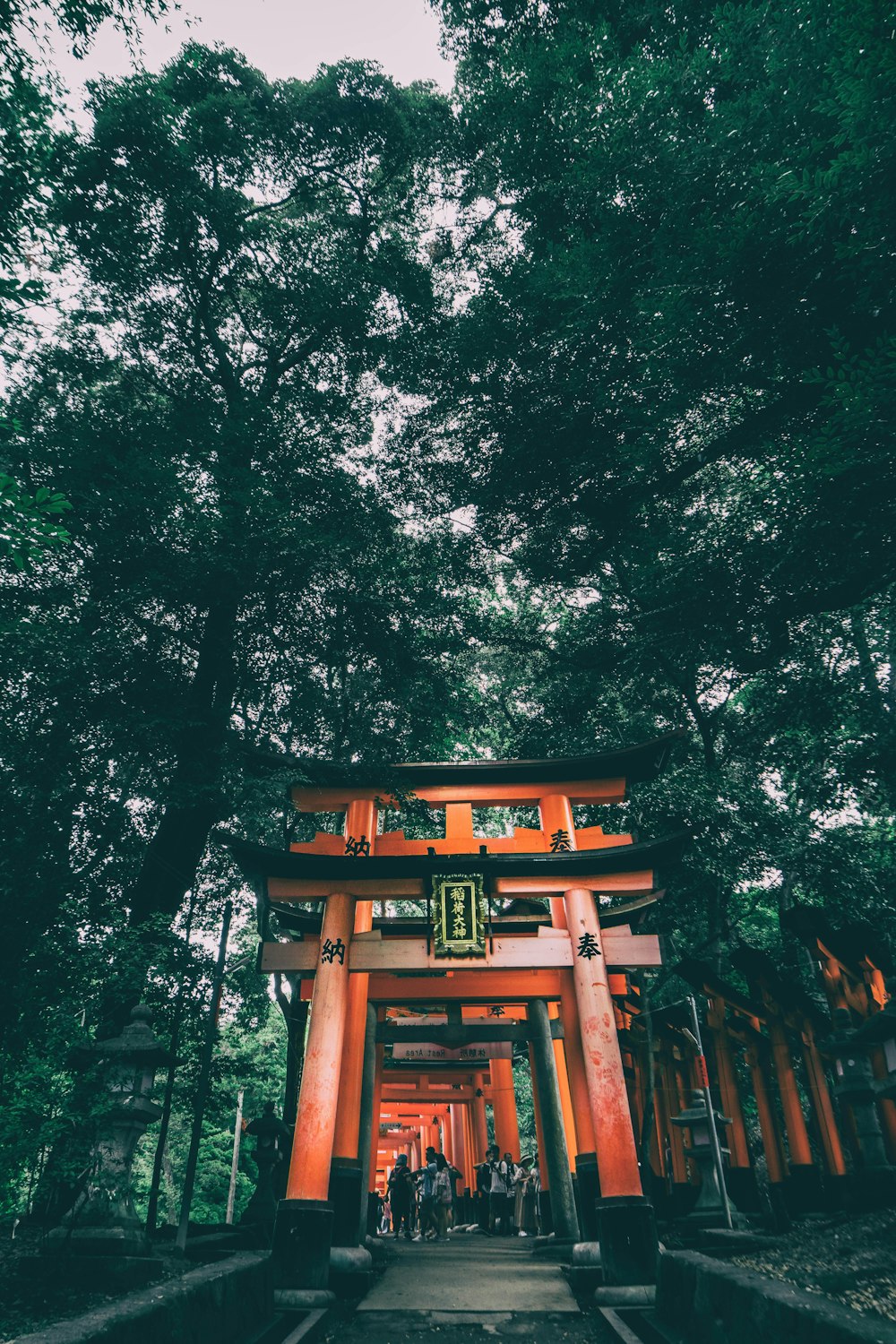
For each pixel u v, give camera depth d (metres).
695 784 16.20
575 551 14.45
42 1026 7.36
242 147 17.83
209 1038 10.89
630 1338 6.57
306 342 19.02
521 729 19.50
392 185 20.39
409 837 18.55
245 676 15.09
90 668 11.08
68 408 14.33
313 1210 8.52
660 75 9.49
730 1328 4.98
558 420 12.45
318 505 15.79
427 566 16.70
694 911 18.91
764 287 8.12
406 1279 9.43
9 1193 6.45
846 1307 4.00
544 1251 11.14
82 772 10.84
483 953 9.95
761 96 8.41
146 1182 20.91
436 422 15.11
